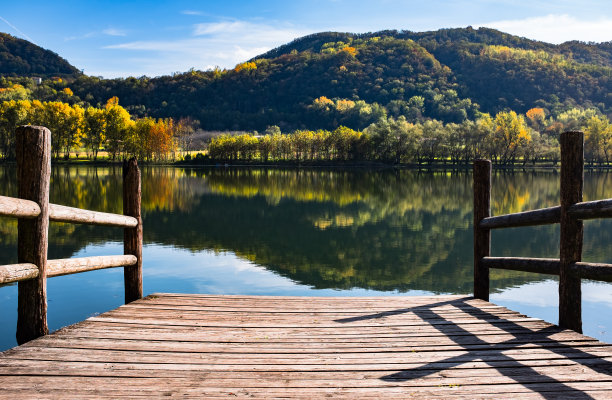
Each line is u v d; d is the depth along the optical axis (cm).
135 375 231
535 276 810
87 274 735
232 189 2753
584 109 11856
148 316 346
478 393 214
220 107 14450
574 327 315
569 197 309
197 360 255
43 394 206
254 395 210
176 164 7300
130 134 6881
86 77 15650
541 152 6306
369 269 867
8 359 249
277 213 1672
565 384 224
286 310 372
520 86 13612
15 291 632
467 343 289
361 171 5531
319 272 838
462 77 14900
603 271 277
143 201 2042
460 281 789
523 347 281
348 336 304
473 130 6216
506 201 2138
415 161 6788
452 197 2306
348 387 221
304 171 5488
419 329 321
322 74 15612
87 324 321
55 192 2283
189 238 1162
